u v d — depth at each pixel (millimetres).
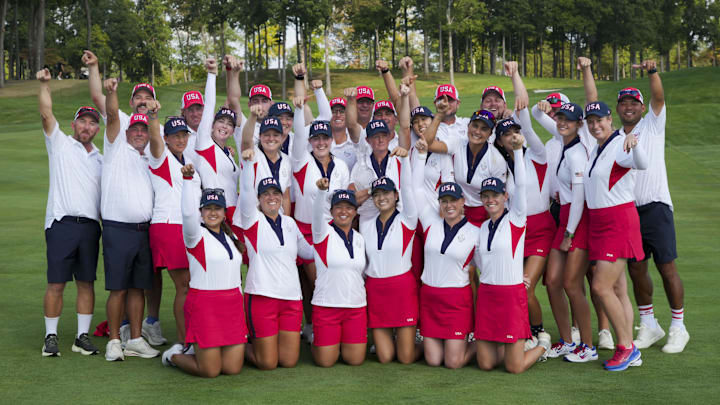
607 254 5520
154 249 6098
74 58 65062
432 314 5719
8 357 5824
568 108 5922
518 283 5445
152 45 71125
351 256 5695
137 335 6109
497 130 6199
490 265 5496
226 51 79500
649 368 5410
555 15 65375
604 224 5578
